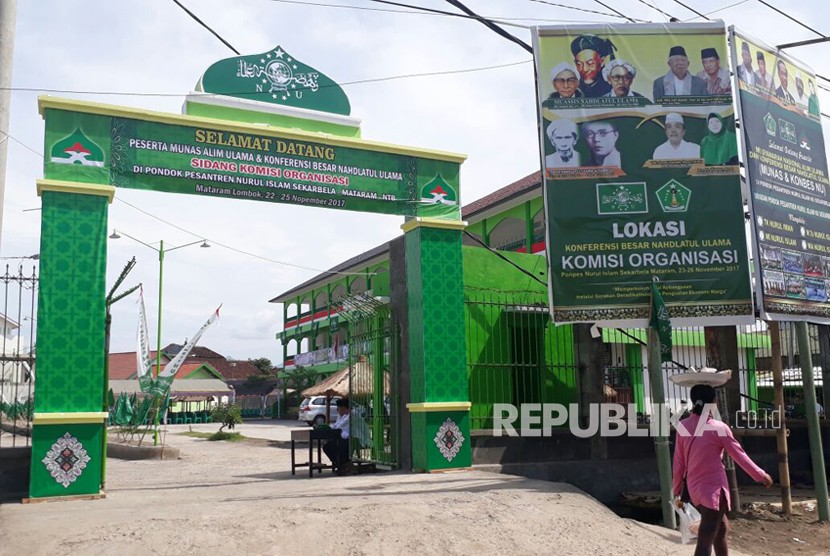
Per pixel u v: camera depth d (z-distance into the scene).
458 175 11.87
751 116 10.47
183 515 7.08
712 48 10.59
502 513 7.84
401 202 11.40
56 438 8.73
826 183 11.30
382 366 12.38
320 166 10.92
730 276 10.05
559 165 10.17
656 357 9.46
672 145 10.29
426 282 11.21
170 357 62.66
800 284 10.50
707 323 9.96
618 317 9.89
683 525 7.88
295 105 11.05
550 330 13.16
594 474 11.70
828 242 11.09
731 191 10.24
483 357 12.36
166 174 9.93
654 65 10.48
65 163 9.34
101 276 9.24
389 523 7.22
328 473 12.82
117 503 8.30
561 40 10.43
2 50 7.57
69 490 8.70
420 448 10.92
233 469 15.38
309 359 48.53
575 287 9.94
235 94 10.69
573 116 10.28
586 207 10.09
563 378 12.98
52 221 9.09
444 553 6.80
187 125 10.14
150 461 18.73
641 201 10.13
